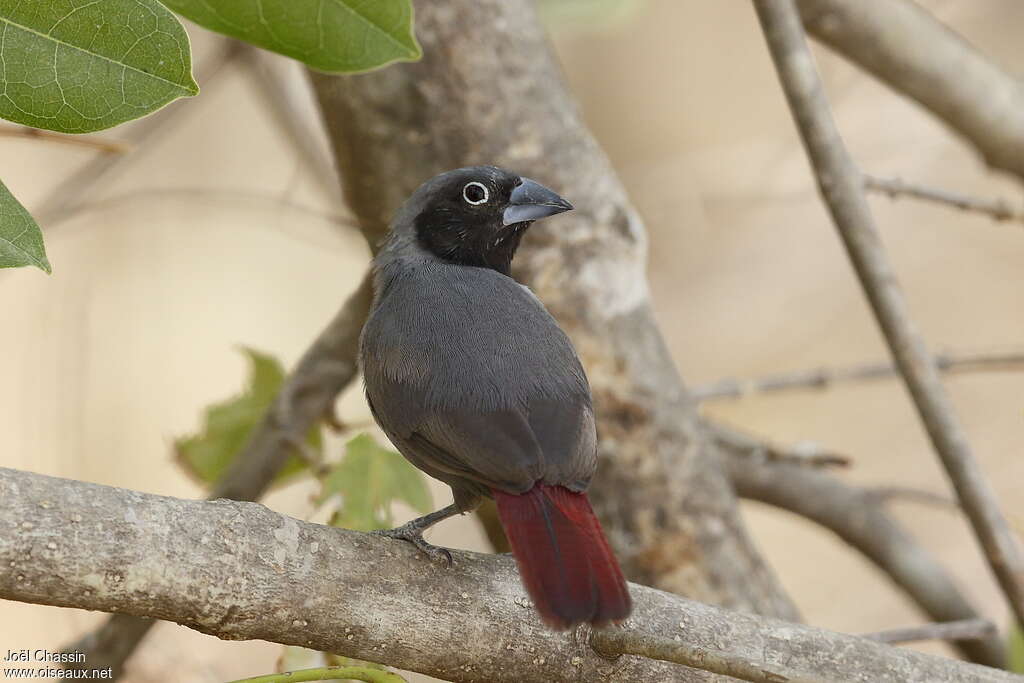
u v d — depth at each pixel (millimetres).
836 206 9891
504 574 6930
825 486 13039
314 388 11008
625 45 20344
